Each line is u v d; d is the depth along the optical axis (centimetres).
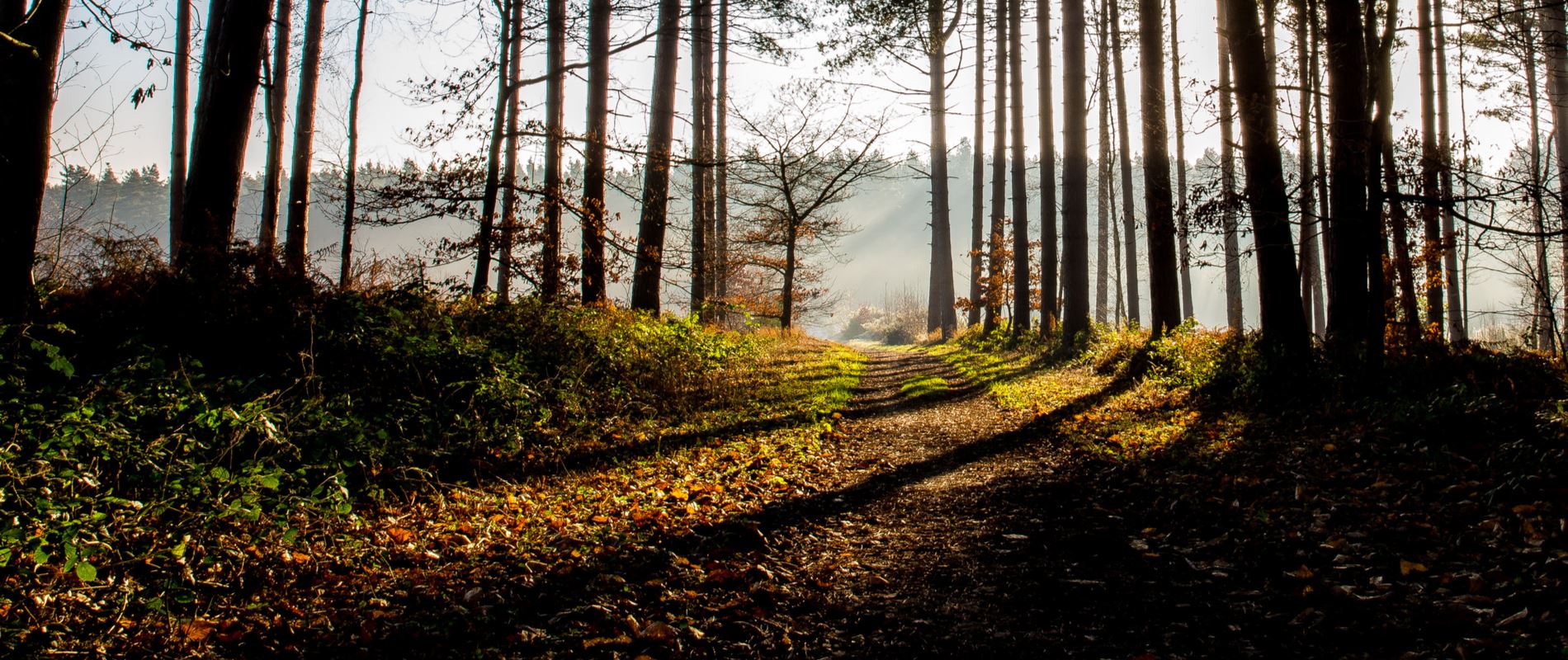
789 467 790
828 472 782
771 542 539
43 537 378
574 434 845
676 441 882
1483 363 873
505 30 1309
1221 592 424
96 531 399
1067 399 1192
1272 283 1062
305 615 385
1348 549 466
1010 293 2870
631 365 1157
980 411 1199
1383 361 881
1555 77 2058
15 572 365
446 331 908
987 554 509
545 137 1420
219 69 908
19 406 491
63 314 695
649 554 496
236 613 383
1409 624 364
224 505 448
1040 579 457
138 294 738
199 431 555
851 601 430
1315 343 1122
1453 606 372
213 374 668
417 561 470
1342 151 1022
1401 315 1271
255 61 944
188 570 399
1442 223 1827
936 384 1598
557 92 1700
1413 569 423
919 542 540
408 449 654
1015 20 2322
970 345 2723
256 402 527
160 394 548
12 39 509
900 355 3039
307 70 1684
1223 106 1182
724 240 3012
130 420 525
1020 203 2380
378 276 1131
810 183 2781
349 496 526
